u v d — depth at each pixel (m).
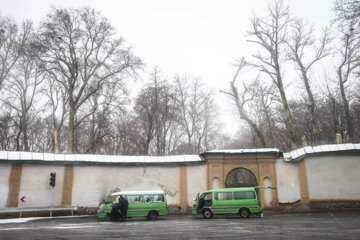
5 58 31.62
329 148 22.45
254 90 34.47
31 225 15.76
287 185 23.69
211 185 23.86
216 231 12.17
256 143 43.62
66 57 32.19
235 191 19.70
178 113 40.12
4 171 21.31
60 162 22.69
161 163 24.55
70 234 11.78
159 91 36.75
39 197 21.75
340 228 12.27
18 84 33.12
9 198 21.02
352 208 21.25
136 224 15.80
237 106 32.69
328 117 38.66
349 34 17.91
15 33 31.88
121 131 36.03
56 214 21.81
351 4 16.80
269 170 24.00
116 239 10.37
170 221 17.52
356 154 21.97
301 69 31.92
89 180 23.25
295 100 39.97
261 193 23.56
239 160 24.45
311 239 9.67
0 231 13.00
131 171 24.27
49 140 41.19
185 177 24.52
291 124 30.05
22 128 33.59
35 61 31.06
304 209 22.25
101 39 33.50
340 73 31.14
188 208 23.83
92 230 13.08
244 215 19.16
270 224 14.41
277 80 31.78
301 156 22.84
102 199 23.19
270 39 32.81
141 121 37.47
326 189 21.98
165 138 40.19
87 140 40.38
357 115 36.62
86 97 32.19
